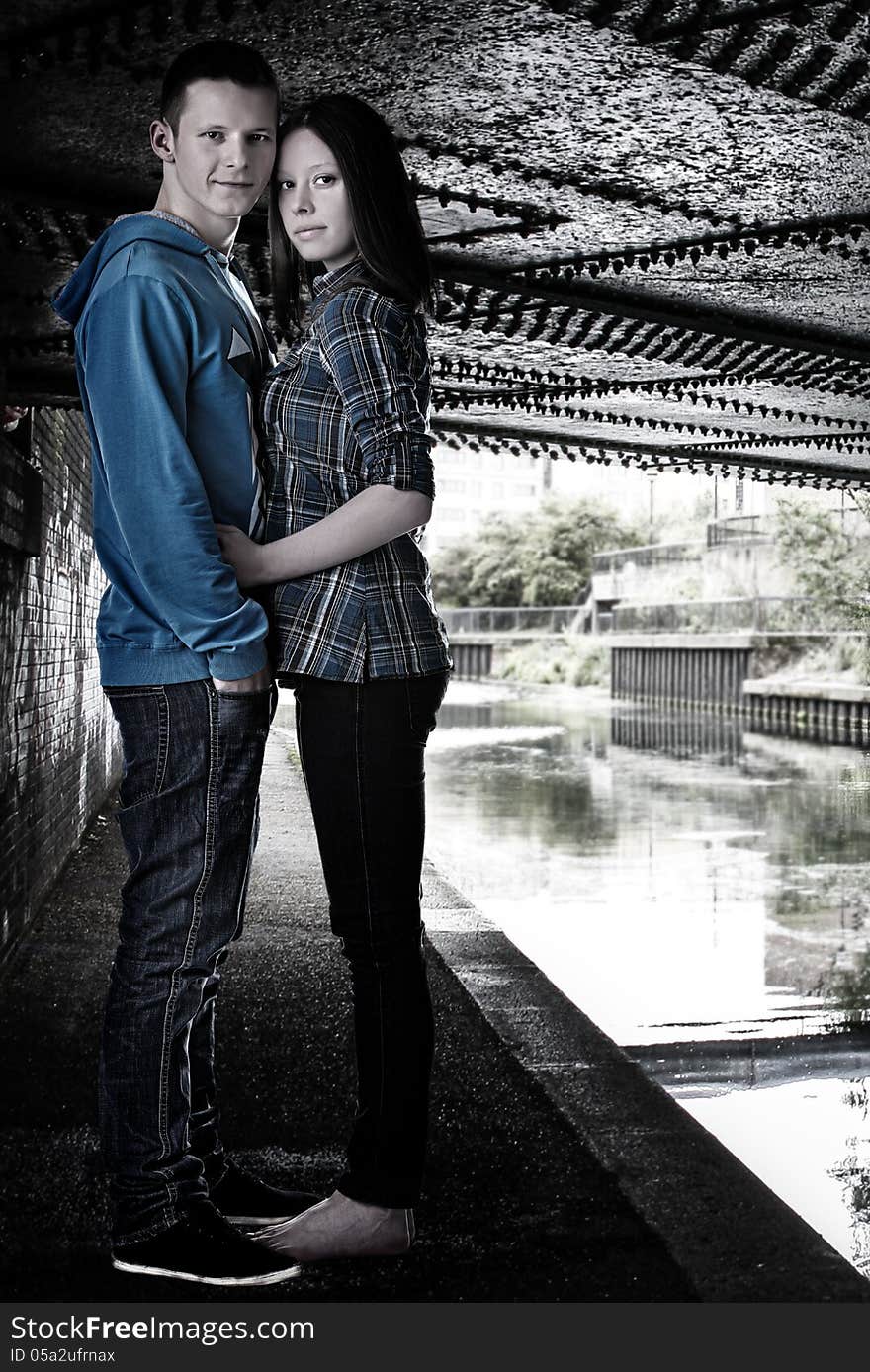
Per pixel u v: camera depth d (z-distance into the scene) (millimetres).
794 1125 4836
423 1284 2367
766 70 3193
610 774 19109
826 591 28344
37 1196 2754
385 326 2301
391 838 2377
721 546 36656
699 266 4781
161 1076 2346
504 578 67438
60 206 3697
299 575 2307
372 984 2426
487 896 9703
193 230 2396
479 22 2945
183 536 2168
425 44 3051
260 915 5895
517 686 48875
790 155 3746
